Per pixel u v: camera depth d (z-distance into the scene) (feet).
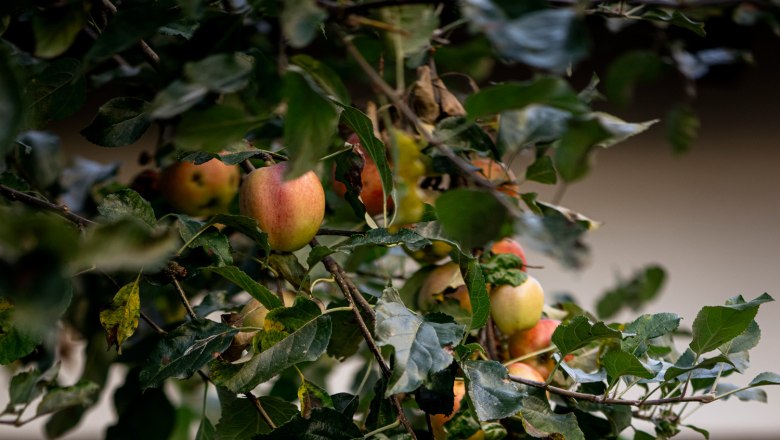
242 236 8.25
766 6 4.01
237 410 6.37
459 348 5.39
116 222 3.45
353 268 8.11
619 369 5.82
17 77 3.59
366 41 7.29
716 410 13.70
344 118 5.74
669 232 13.70
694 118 4.84
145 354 8.19
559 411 6.70
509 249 7.34
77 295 8.41
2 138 3.48
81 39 6.81
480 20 3.71
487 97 4.15
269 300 5.73
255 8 5.16
